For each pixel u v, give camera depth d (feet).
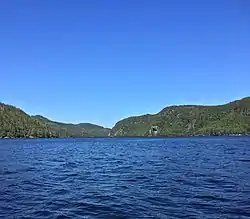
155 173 108.17
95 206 59.47
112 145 426.51
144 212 54.70
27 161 165.78
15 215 53.52
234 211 54.60
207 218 50.57
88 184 86.33
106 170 121.49
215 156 183.73
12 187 81.20
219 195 68.08
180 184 83.46
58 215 53.42
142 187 79.87
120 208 57.52
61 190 76.74
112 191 74.95
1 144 458.91
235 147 299.79
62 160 174.40
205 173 105.40
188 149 278.26
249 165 128.67
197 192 71.87
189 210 55.72
